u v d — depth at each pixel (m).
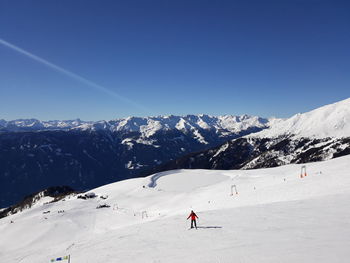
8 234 80.75
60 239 72.31
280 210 28.11
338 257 12.48
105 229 74.81
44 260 28.64
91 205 111.12
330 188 38.28
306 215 23.92
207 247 18.67
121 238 28.03
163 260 17.55
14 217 111.00
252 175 108.75
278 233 19.33
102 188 156.25
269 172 108.56
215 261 15.10
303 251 14.12
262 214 27.58
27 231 80.75
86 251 26.23
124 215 87.56
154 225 32.03
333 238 15.98
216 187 88.12
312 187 41.84
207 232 23.50
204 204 61.84
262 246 16.48
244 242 18.30
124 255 20.86
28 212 112.38
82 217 91.94
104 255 22.33
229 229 23.33
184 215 36.19
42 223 86.50
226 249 17.20
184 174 162.88
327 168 56.84
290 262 12.72
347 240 15.17
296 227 20.30
